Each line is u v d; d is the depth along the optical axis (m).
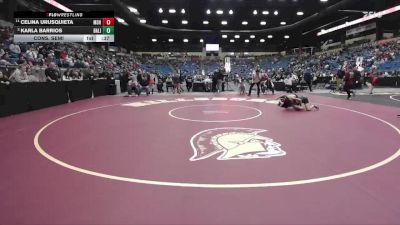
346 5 29.69
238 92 24.86
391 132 8.42
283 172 5.06
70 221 3.43
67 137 7.80
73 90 17.02
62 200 3.98
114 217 3.53
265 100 17.53
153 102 16.44
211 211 3.68
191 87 26.06
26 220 3.46
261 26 46.09
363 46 43.28
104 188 4.38
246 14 37.12
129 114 11.79
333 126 9.25
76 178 4.79
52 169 5.23
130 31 46.16
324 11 33.25
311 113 12.02
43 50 22.61
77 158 5.89
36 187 4.42
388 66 33.56
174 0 30.41
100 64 33.12
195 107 14.02
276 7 33.31
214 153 6.21
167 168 5.27
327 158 5.88
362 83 28.78
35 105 13.41
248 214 3.60
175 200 3.99
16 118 11.05
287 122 9.91
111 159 5.81
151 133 8.23
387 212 3.64
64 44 30.12
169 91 26.23
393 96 19.91
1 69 12.96
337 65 41.97
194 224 3.38
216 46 49.03
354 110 12.99
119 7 28.86
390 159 5.81
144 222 3.41
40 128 9.07
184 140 7.38
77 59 26.03
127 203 3.89
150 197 4.08
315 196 4.11
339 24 43.69
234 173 5.01
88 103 16.08
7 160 5.77
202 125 9.36
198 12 36.19
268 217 3.53
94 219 3.48
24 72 13.80
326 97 19.41
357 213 3.62
